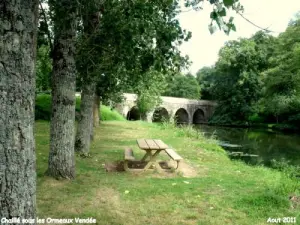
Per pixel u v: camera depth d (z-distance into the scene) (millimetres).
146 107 30031
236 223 4586
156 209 5012
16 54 2717
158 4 5949
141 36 6410
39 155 8945
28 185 2844
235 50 49688
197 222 4562
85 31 7160
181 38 6141
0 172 2723
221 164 9750
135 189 6023
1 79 2688
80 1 6020
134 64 6953
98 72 8133
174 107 46812
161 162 9117
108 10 6391
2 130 2709
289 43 33781
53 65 6477
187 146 13336
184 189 6168
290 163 14547
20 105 2764
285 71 33750
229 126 45406
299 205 5531
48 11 6203
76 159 8812
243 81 47250
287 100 35125
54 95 6473
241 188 6508
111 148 11430
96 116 19047
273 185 6809
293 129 37969
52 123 6488
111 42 6941
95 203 5195
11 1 2676
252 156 16281
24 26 2752
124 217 4656
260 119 45594
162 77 13578
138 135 16406
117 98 18438
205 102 53406
